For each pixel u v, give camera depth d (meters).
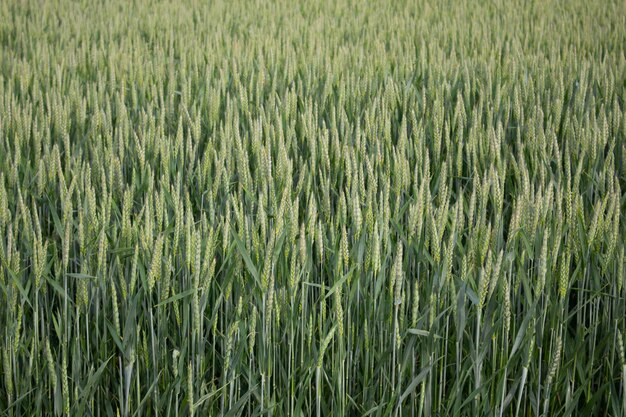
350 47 8.27
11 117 4.98
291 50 7.58
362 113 5.55
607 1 11.71
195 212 4.12
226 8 11.09
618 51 8.51
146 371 3.18
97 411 3.19
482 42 8.28
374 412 3.08
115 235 3.19
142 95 5.92
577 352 3.05
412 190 4.20
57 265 3.20
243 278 3.21
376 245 2.90
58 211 3.97
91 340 3.29
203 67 7.19
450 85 6.50
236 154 4.09
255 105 5.96
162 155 3.87
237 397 3.09
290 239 3.03
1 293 3.20
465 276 2.91
